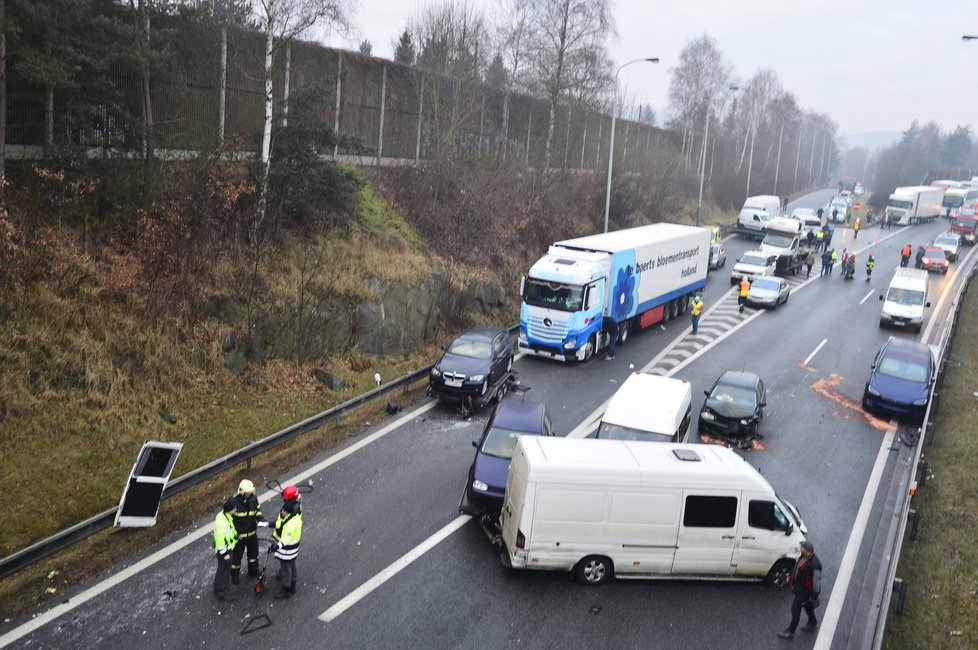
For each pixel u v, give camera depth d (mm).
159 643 9258
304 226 23000
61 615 9656
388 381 20109
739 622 10594
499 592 10938
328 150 27812
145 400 14922
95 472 12859
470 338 20094
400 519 12906
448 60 34719
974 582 11633
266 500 13258
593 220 42031
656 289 28375
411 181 30125
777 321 31156
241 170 21969
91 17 16562
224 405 16250
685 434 16406
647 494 11141
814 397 21422
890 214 67000
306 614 10086
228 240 19750
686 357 25078
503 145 41125
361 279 21953
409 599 10594
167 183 19172
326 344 19922
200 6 18719
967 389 21875
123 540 11586
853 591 11539
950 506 14250
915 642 10117
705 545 11336
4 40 15078
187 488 12602
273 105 23891
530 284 23469
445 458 15586
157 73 19375
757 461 16688
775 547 11477
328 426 16906
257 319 18422
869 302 35688
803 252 44719
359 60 29703
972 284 39719
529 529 10992
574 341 23219
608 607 10750
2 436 12500
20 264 14609
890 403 19438
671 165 58375
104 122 18203
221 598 10258
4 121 15297
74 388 13945
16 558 9742
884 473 16281
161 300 16609
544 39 39906
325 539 12109
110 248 17141
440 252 27781
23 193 16438
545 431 14617
